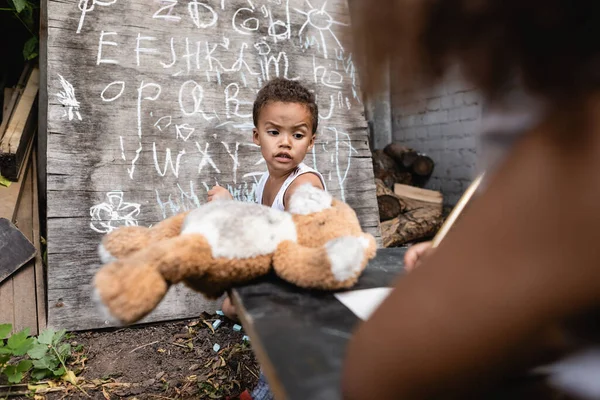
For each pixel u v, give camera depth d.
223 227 0.89
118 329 2.18
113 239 0.98
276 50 2.77
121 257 0.96
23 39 3.38
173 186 2.41
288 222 0.99
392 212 3.39
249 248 0.87
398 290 0.44
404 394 0.42
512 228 0.37
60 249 2.15
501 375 0.41
